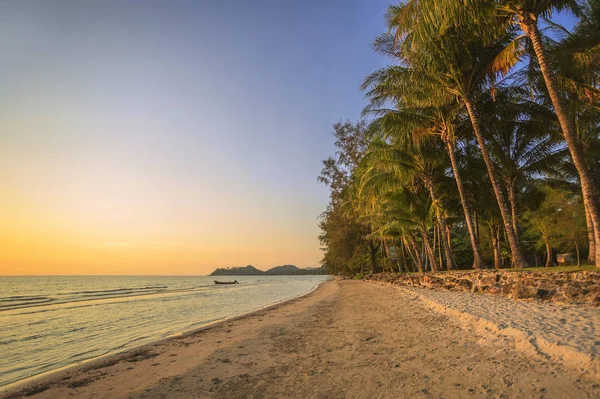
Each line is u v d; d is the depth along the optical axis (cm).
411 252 4106
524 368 506
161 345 979
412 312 1225
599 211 1093
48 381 683
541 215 2083
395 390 485
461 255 4081
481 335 736
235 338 1023
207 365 721
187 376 653
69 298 3309
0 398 600
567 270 1218
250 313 1714
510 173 2152
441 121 2000
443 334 803
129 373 712
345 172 4041
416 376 533
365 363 633
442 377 516
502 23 1400
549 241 2048
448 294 1575
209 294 3806
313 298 2530
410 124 1950
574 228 1900
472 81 1694
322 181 4147
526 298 1113
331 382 546
